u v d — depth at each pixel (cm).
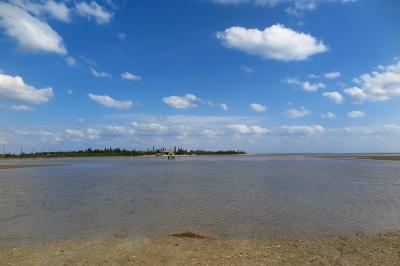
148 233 1672
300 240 1527
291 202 2539
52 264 1215
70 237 1608
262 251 1347
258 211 2200
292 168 6881
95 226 1822
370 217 2008
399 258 1230
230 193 3033
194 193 3050
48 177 5006
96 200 2689
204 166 8000
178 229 1748
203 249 1377
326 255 1283
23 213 2181
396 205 2391
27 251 1383
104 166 8462
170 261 1223
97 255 1314
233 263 1194
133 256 1292
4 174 5672
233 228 1761
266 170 6284
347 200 2625
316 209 2261
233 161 11406
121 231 1714
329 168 6800
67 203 2552
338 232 1669
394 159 12106
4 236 1633
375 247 1380
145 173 5762
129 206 2408
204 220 1948
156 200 2662
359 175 4984
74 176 5181
